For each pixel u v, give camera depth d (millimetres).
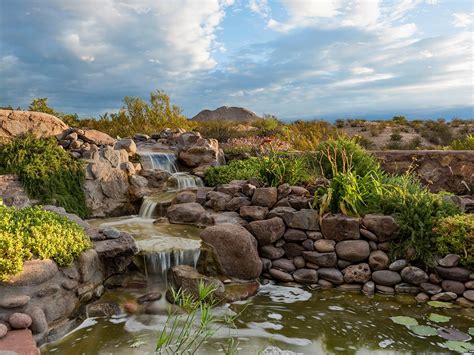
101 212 8375
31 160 7918
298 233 6688
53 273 4609
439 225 6129
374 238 6324
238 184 8312
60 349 4219
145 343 4316
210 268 6008
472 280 5672
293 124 21391
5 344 3725
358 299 5707
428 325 4832
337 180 6945
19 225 4863
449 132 26422
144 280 5668
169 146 12117
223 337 4480
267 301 5609
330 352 4160
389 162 9875
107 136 10148
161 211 8305
